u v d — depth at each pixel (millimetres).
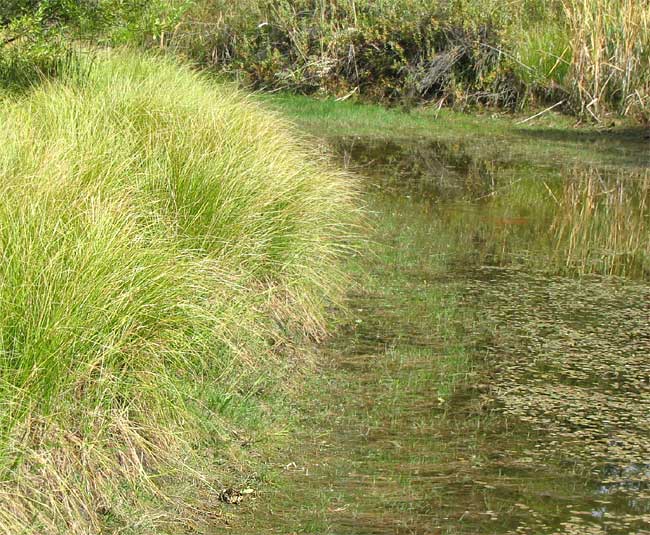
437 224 9734
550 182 11867
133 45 11664
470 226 9734
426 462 4875
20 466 3922
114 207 5328
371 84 17656
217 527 4188
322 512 4336
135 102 7785
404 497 4504
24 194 4934
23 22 8664
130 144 6770
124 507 4152
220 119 7746
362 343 6496
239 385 5457
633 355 6402
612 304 7453
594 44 15758
